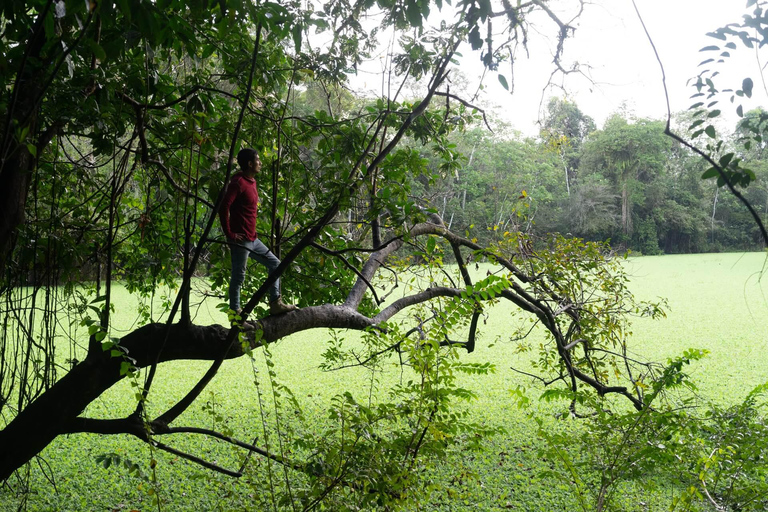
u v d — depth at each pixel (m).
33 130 2.62
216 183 4.12
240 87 4.04
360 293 4.37
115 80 3.44
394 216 3.55
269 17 2.75
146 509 6.22
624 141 49.56
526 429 8.82
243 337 2.97
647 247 52.53
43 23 2.24
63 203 4.50
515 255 6.81
